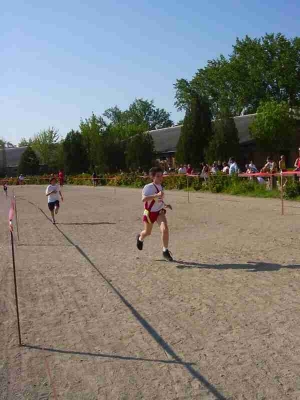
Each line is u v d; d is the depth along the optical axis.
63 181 53.59
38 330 5.63
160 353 4.82
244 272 7.86
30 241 12.25
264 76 59.38
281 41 59.31
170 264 8.73
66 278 8.00
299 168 20.98
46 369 4.59
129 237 12.34
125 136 71.94
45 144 80.56
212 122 41.34
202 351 4.81
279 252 9.28
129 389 4.13
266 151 42.97
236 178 25.83
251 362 4.51
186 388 4.10
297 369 4.33
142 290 7.07
